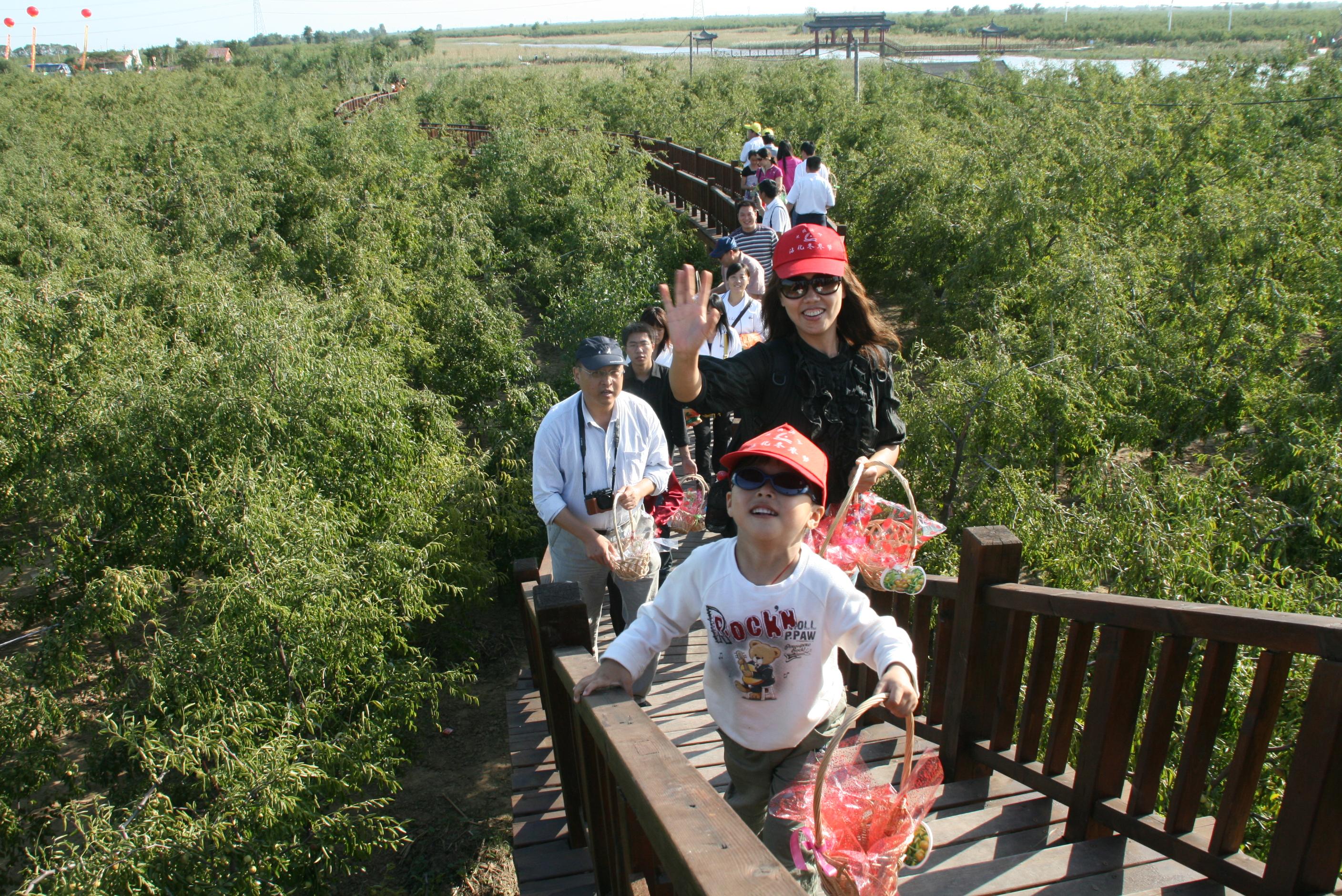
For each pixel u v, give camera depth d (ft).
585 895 10.59
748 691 7.50
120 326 32.71
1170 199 46.26
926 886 9.00
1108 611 9.17
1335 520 20.79
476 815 23.99
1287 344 29.66
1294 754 7.45
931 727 12.48
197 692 19.35
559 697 10.78
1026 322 37.06
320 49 265.34
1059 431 25.82
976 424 25.38
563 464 13.02
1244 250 33.76
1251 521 20.59
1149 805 9.20
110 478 25.39
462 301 45.68
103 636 25.11
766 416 9.42
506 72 182.91
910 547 9.25
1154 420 28.78
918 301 46.16
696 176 70.74
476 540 30.58
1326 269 33.22
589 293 50.19
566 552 13.37
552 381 47.80
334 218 52.47
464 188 74.49
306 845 18.86
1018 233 41.57
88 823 16.58
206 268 43.60
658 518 13.57
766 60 188.75
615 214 62.69
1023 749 10.84
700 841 4.91
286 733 18.89
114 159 78.07
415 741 26.53
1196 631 8.23
